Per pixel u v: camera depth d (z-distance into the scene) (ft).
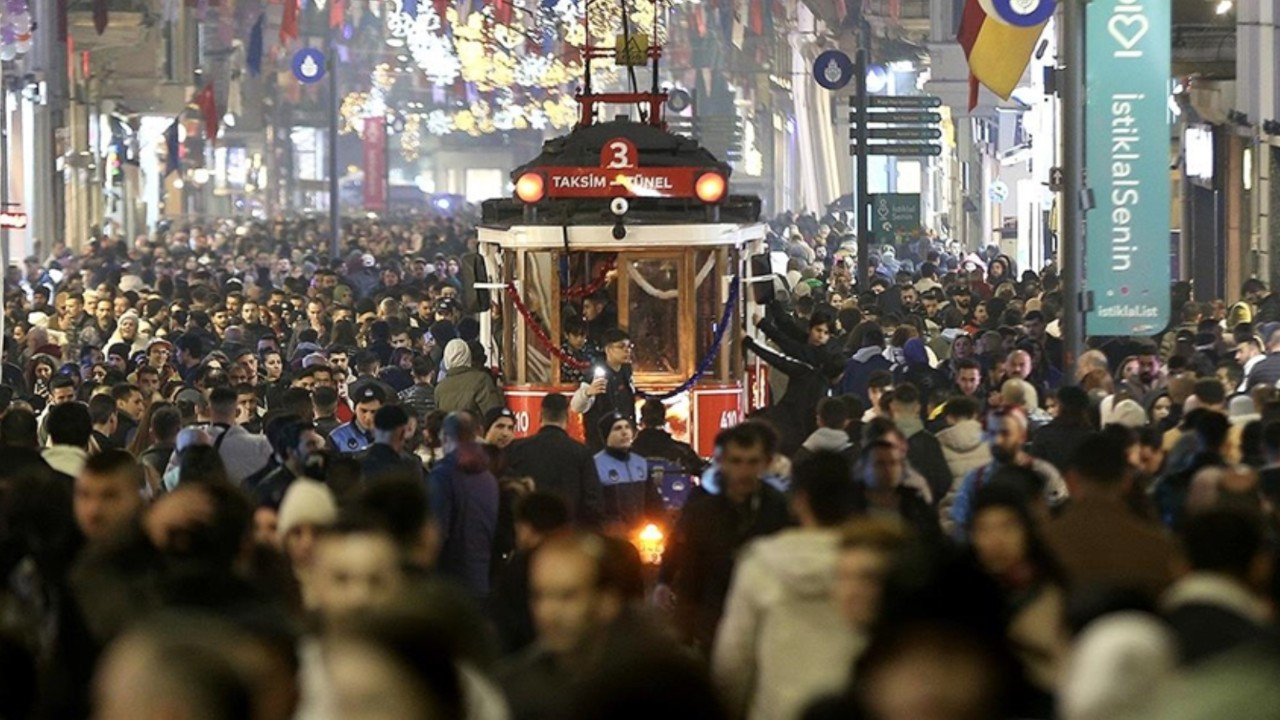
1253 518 59.88
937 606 38.68
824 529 68.90
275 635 43.06
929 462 112.06
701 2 590.96
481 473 103.14
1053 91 284.61
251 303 241.55
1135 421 127.44
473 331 218.38
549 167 165.68
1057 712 43.52
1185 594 59.16
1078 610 51.70
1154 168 166.81
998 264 331.36
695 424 163.84
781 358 159.02
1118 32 165.89
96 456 77.46
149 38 490.08
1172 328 216.33
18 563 70.64
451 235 545.03
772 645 63.98
